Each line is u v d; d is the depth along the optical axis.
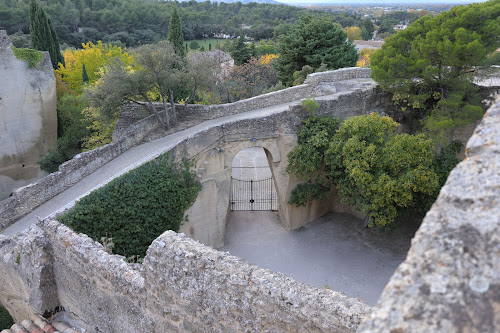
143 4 110.62
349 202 19.64
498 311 3.35
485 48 19.23
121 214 16.42
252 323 7.71
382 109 24.42
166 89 21.59
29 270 11.93
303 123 21.14
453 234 3.85
